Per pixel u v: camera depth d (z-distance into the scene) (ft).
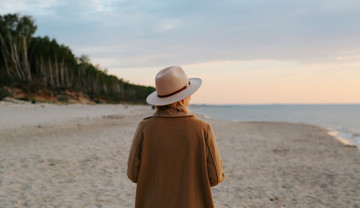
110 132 38.70
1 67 141.79
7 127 38.68
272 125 84.94
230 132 53.42
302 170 22.66
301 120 139.54
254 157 27.48
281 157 28.40
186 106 5.23
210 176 4.72
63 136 33.01
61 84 190.49
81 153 22.91
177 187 4.70
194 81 5.32
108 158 21.76
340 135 60.80
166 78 4.83
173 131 4.82
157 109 5.21
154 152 4.82
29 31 158.20
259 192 16.19
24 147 24.61
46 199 12.30
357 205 14.56
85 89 237.45
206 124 4.94
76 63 235.81
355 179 20.17
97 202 12.59
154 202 4.69
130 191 14.60
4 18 151.74
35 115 64.28
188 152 4.72
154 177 4.80
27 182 14.47
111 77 300.61
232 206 13.57
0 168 16.76
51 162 19.24
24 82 130.11
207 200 4.68
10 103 93.15
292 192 16.52
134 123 56.70
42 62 172.55
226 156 27.17
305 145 39.42
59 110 93.30
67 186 14.53
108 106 191.21
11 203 11.38
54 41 195.83
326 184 18.69
